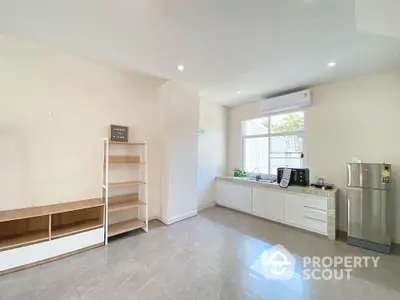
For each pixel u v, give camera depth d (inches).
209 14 76.3
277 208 156.9
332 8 72.2
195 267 94.8
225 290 79.0
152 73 136.6
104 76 129.9
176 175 156.6
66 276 86.5
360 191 117.7
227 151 220.7
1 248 86.7
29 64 102.7
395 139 121.3
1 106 96.0
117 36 93.0
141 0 69.1
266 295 76.4
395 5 69.2
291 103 160.2
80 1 70.1
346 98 140.0
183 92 159.8
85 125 122.4
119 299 73.4
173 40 95.4
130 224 134.2
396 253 109.6
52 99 110.2
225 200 197.8
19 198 101.0
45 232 103.0
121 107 138.6
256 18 78.4
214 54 108.3
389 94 123.9
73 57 116.6
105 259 100.7
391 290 79.4
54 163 111.3
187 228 143.9
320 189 136.7
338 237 130.6
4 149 97.0
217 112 209.9
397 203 120.4
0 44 95.4
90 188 124.5
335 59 111.4
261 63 118.1
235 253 108.7
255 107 199.6
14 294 75.1
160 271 91.2
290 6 71.5
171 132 152.6
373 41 93.1
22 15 78.5
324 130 149.9
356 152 135.0
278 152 181.3
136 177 146.8
